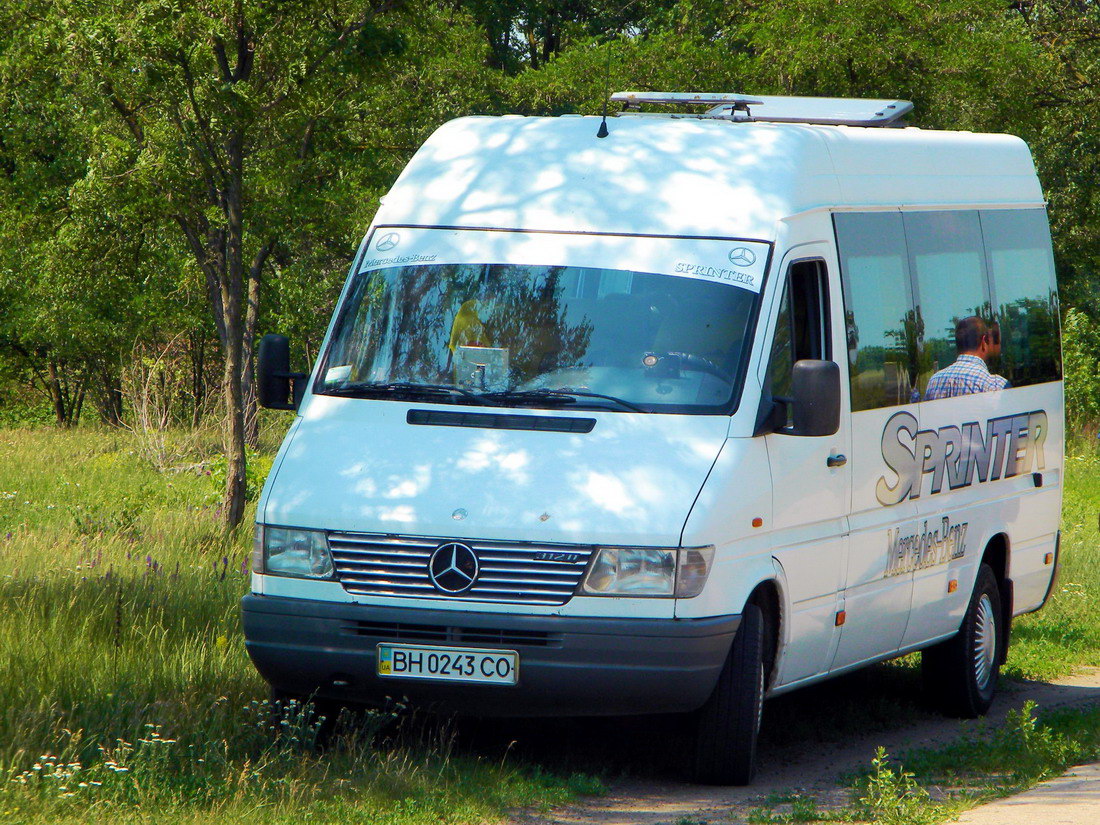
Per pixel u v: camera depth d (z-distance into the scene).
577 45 99.69
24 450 66.69
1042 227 32.75
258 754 21.19
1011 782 22.19
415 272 23.77
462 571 20.12
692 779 22.16
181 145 40.25
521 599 20.08
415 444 21.47
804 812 19.48
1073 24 100.19
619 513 20.11
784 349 22.70
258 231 42.88
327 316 86.12
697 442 21.16
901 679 32.44
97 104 48.72
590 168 24.20
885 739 26.95
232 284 41.19
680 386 21.73
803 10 86.94
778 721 27.80
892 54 85.31
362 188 60.06
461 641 20.20
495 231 23.83
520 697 20.16
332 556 20.67
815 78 90.44
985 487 29.14
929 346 27.12
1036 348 31.81
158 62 38.22
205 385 83.69
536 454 20.95
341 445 21.83
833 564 23.59
